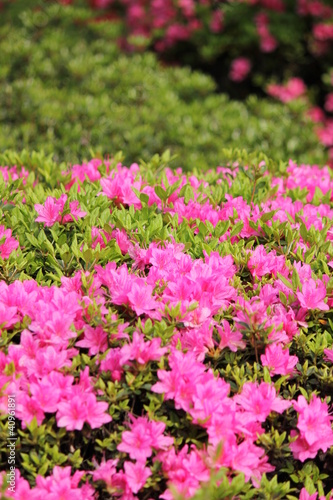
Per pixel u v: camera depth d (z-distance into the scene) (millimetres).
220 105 5969
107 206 2885
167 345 2170
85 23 6902
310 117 6016
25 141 4969
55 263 2498
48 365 2059
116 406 2047
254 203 3152
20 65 6074
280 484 2031
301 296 2311
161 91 5852
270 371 2199
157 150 5125
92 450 2121
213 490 1898
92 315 2174
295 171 3693
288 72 7598
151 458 2059
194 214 2951
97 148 4773
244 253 2543
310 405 2117
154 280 2387
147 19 7773
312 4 7426
